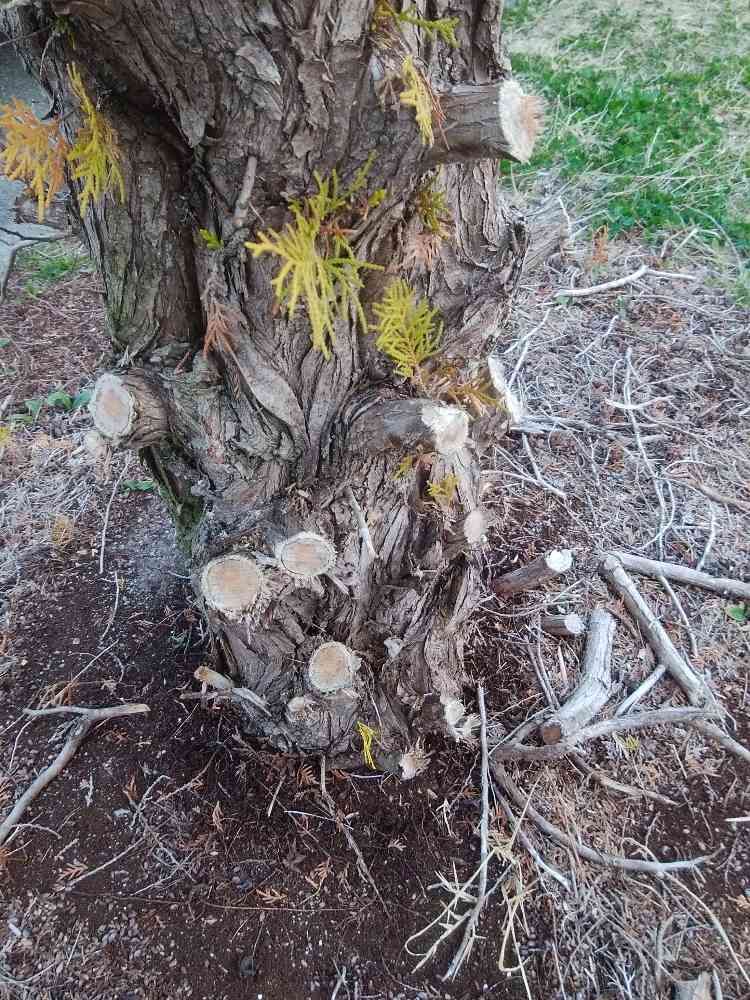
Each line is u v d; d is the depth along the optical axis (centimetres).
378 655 164
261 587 131
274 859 176
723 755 203
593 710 199
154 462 148
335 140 89
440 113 86
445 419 110
